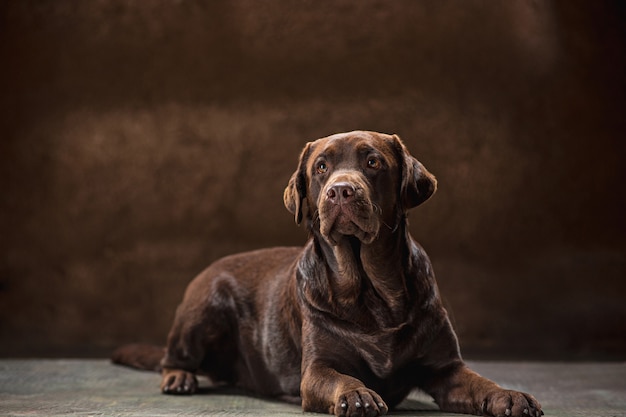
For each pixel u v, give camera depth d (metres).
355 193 3.65
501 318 11.27
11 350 10.61
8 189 12.32
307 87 12.19
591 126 12.07
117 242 12.01
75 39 12.58
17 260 12.10
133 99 12.36
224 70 12.32
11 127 12.47
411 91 12.03
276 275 4.86
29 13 12.71
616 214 11.89
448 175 11.82
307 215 4.21
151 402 4.50
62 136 12.37
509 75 12.03
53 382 5.61
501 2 12.09
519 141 11.93
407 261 3.95
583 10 12.41
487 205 11.77
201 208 12.02
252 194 12.02
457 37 12.09
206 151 12.15
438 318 4.00
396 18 12.19
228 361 5.11
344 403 3.41
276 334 4.59
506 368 6.86
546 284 11.45
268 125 12.14
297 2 12.34
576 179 11.91
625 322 11.22
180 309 5.23
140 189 12.12
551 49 12.13
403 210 4.00
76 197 12.20
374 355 3.91
